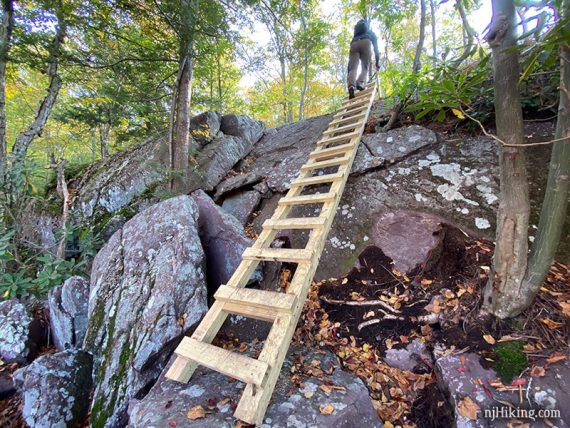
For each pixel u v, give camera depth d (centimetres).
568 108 132
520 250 156
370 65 454
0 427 172
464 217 246
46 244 359
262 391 127
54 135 874
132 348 184
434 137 317
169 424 124
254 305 167
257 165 459
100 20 386
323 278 259
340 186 252
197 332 164
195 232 245
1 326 233
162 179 392
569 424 121
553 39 99
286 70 948
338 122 384
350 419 130
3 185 332
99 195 412
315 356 175
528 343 152
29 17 364
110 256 251
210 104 609
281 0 486
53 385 174
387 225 261
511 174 153
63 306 239
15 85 704
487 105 288
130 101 505
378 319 205
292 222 224
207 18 388
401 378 170
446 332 176
